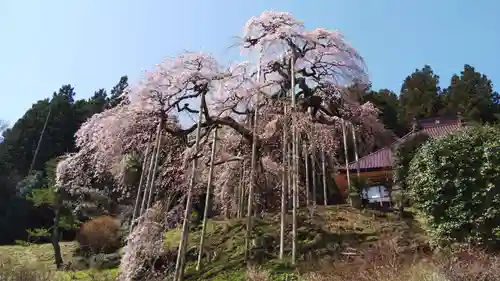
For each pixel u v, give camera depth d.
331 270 7.69
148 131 11.41
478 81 35.62
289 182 11.45
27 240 20.09
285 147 10.48
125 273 9.53
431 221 8.12
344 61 12.05
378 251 7.99
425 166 8.46
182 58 10.82
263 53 11.88
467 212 7.38
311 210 12.00
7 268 10.20
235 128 11.41
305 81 11.88
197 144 10.42
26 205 22.47
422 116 33.53
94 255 13.86
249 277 8.15
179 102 10.87
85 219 17.94
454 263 6.11
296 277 7.82
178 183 12.30
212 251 10.55
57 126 31.64
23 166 30.81
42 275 10.25
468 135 7.96
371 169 16.56
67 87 42.28
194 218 13.01
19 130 32.84
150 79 10.62
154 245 9.80
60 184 14.58
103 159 11.96
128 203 17.80
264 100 12.10
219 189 13.95
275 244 9.87
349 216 11.59
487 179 7.36
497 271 5.59
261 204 12.80
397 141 14.89
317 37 11.66
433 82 39.34
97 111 32.81
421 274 6.09
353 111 13.35
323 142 13.48
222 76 10.97
